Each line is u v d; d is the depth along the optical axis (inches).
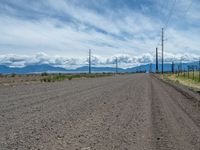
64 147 309.4
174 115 565.3
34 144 319.6
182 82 2289.6
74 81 1964.8
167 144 333.4
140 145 325.1
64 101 752.3
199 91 1320.1
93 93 1019.3
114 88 1307.8
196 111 637.9
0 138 346.0
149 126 443.2
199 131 414.3
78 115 535.8
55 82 1766.7
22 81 1843.0
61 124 443.5
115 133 387.9
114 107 665.0
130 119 505.4
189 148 317.4
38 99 778.2
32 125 429.7
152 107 680.4
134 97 912.9
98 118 508.7
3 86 1277.1
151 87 1454.2
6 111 558.3
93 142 334.6
